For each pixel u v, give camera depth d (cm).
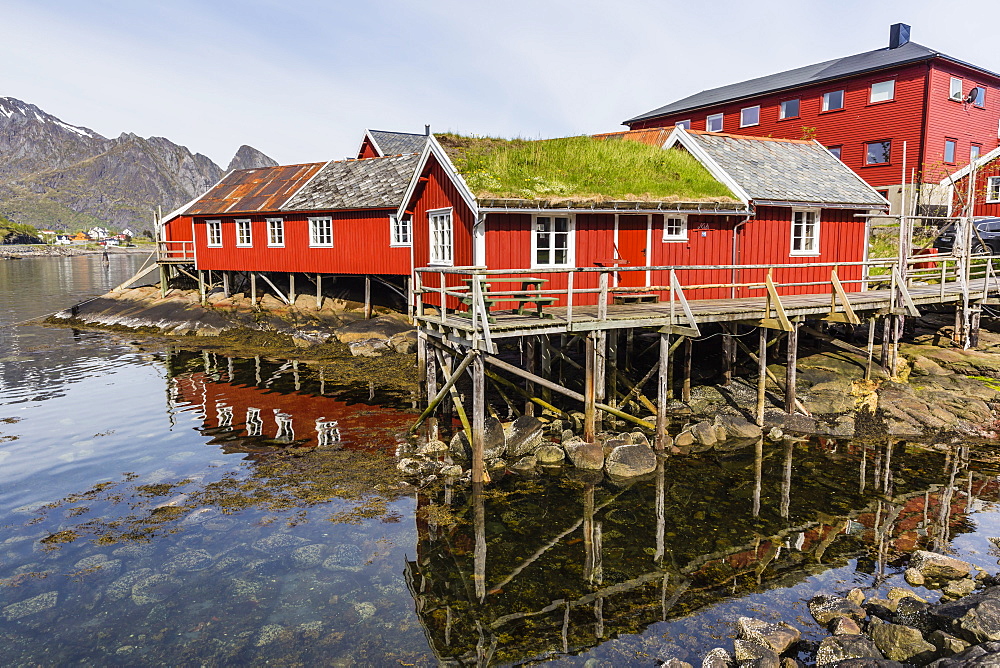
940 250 2516
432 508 1096
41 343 2664
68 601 816
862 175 3231
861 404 1549
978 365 1716
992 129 3306
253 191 3158
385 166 2916
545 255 1516
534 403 1574
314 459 1315
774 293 1421
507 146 1717
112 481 1205
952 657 634
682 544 979
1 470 1259
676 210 1603
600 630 765
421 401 1702
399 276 2697
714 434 1438
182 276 3466
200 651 720
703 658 699
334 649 726
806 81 3406
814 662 691
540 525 1043
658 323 1334
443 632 761
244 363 2253
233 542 969
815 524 1038
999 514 1055
